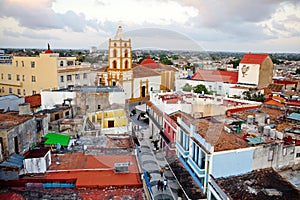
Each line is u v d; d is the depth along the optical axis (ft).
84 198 30.32
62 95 74.38
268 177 41.34
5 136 36.29
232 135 48.21
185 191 40.81
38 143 45.44
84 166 36.50
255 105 79.30
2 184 32.73
